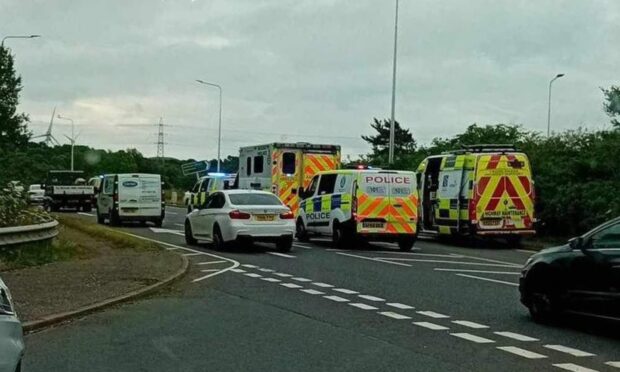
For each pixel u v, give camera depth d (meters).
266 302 12.25
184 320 10.61
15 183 22.50
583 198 25.27
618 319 9.38
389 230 22.58
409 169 36.44
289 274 16.12
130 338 9.36
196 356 8.34
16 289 12.93
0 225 18.39
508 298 12.77
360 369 7.74
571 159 27.88
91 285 13.54
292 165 28.75
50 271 15.38
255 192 22.09
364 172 22.61
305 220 25.17
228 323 10.38
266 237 21.19
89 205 48.16
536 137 33.47
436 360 8.16
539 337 9.48
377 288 13.96
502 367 7.85
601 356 8.41
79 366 7.89
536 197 27.31
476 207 24.36
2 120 64.12
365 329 9.93
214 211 21.98
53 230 19.33
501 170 24.59
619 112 27.23
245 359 8.20
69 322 10.49
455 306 11.90
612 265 9.48
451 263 18.88
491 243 26.53
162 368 7.80
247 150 30.75
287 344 8.98
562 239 27.00
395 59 36.81
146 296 12.91
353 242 23.00
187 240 23.98
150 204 33.69
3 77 64.00
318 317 10.84
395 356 8.35
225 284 14.48
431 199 26.72
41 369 7.76
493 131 36.25
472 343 9.08
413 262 18.94
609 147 26.27
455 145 36.06
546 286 10.35
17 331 5.56
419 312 11.30
